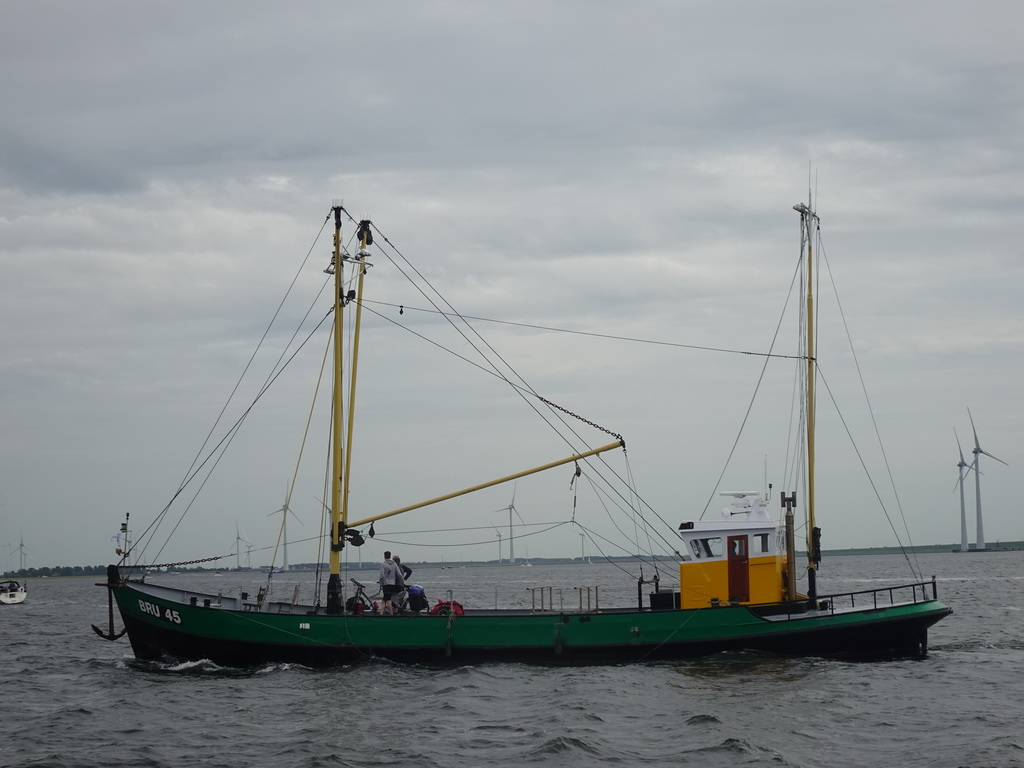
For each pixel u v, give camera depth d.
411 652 36.09
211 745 26.25
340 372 38.25
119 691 33.66
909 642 36.97
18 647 52.69
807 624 36.00
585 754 24.77
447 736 26.81
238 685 34.19
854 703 30.09
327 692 32.41
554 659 35.84
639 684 32.72
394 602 38.34
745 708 29.39
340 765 24.03
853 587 110.69
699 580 37.69
